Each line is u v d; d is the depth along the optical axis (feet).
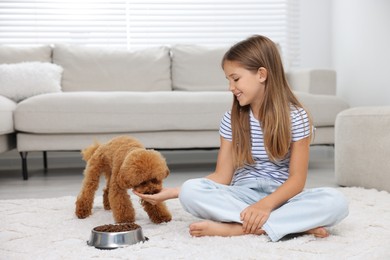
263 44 5.19
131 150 5.37
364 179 7.73
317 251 4.27
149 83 12.00
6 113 8.98
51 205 6.57
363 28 12.12
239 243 4.51
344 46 13.21
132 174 4.87
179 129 9.83
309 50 14.14
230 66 5.15
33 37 13.14
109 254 4.23
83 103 9.53
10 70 10.78
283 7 13.92
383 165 7.37
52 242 4.74
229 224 4.84
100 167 5.86
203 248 4.36
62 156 12.79
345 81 13.23
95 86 11.80
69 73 11.79
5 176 10.22
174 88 12.31
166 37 13.73
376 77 11.62
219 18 13.84
